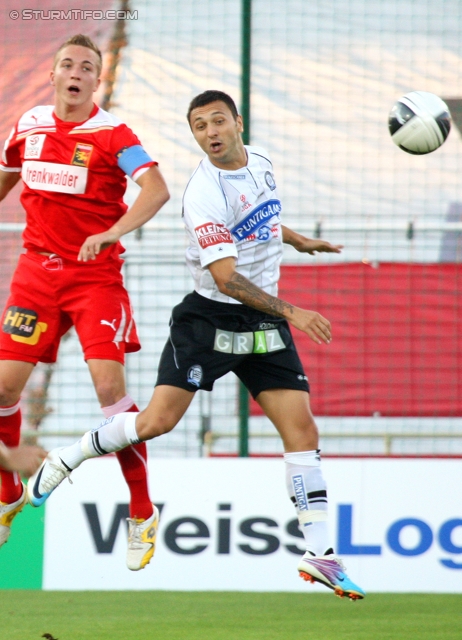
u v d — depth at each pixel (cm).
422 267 2147
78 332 1579
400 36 2241
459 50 2242
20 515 1997
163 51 2234
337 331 2158
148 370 2144
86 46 1545
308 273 2164
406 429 2209
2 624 1606
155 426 1481
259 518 1978
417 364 2145
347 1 2236
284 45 2230
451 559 1958
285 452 1506
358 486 1980
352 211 2259
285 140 2248
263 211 1483
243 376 1526
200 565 1973
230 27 2217
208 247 1423
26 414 2180
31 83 2303
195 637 1498
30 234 1590
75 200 1549
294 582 1958
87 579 1973
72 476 2002
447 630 1566
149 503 1625
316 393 2161
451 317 2142
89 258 1423
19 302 1579
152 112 2231
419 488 1975
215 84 2228
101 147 1541
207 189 1450
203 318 1491
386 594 1933
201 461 1998
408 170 2256
